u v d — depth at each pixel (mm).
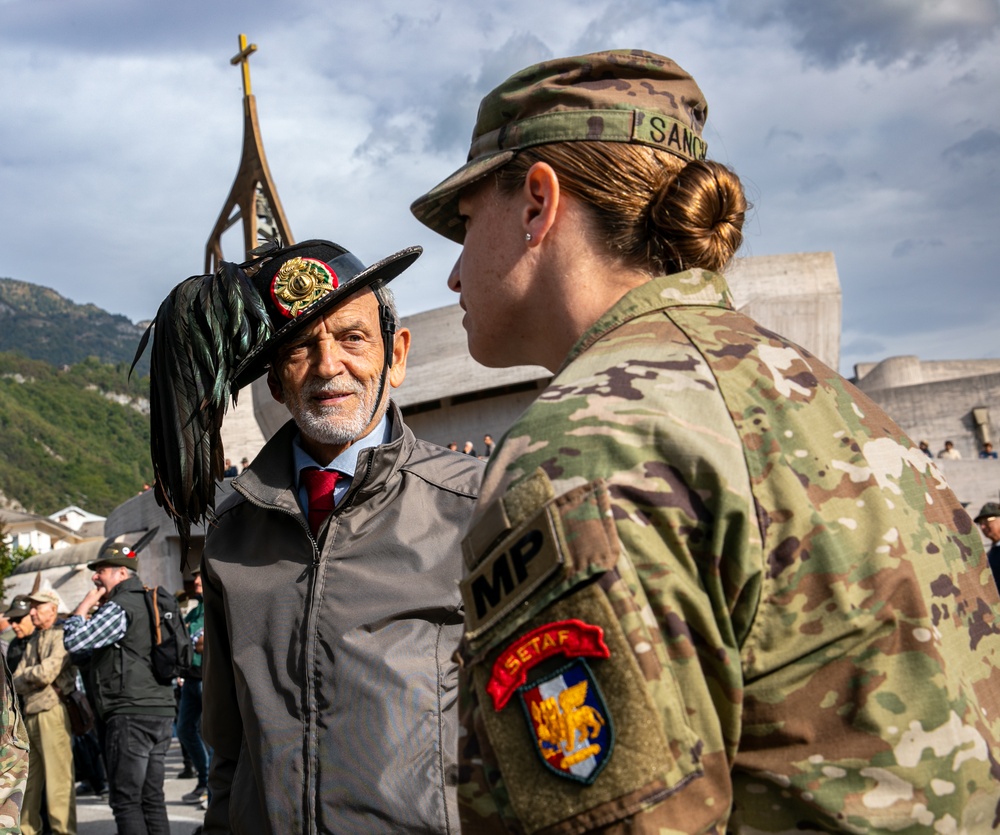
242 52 34406
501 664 981
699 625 970
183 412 2621
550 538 959
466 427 27766
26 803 6410
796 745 982
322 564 2541
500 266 1313
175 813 7727
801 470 1041
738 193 1275
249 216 33875
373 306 2768
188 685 8219
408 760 2363
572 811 917
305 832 2342
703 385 1064
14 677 6562
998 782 999
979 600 1118
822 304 27156
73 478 183250
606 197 1237
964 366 47250
